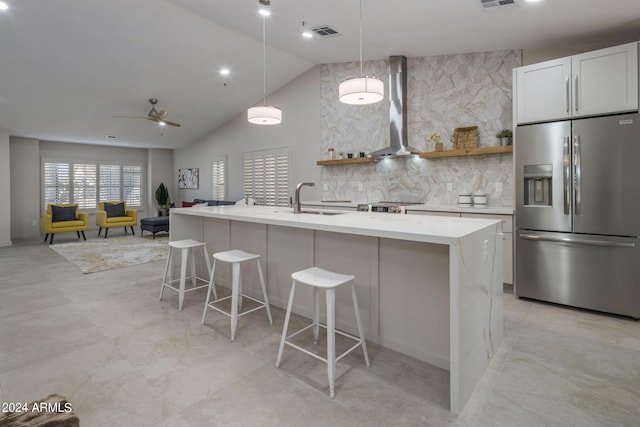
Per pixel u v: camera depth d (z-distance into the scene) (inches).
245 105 280.7
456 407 67.3
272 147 267.6
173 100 253.4
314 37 173.5
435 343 85.7
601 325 110.6
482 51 172.1
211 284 111.0
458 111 181.0
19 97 219.6
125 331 106.0
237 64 217.5
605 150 116.4
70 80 207.9
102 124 280.1
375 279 95.6
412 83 193.8
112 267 191.8
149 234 334.0
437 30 149.0
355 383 78.0
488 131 173.2
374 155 189.2
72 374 81.8
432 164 189.0
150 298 138.4
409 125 195.6
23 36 165.3
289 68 231.6
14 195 305.4
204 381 78.8
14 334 104.0
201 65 213.3
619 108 114.1
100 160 367.2
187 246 125.9
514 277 139.9
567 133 123.5
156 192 381.7
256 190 283.4
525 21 132.3
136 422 65.2
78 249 247.4
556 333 104.4
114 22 165.0
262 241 129.1
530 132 131.6
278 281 124.6
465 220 95.0
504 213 141.5
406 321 90.5
